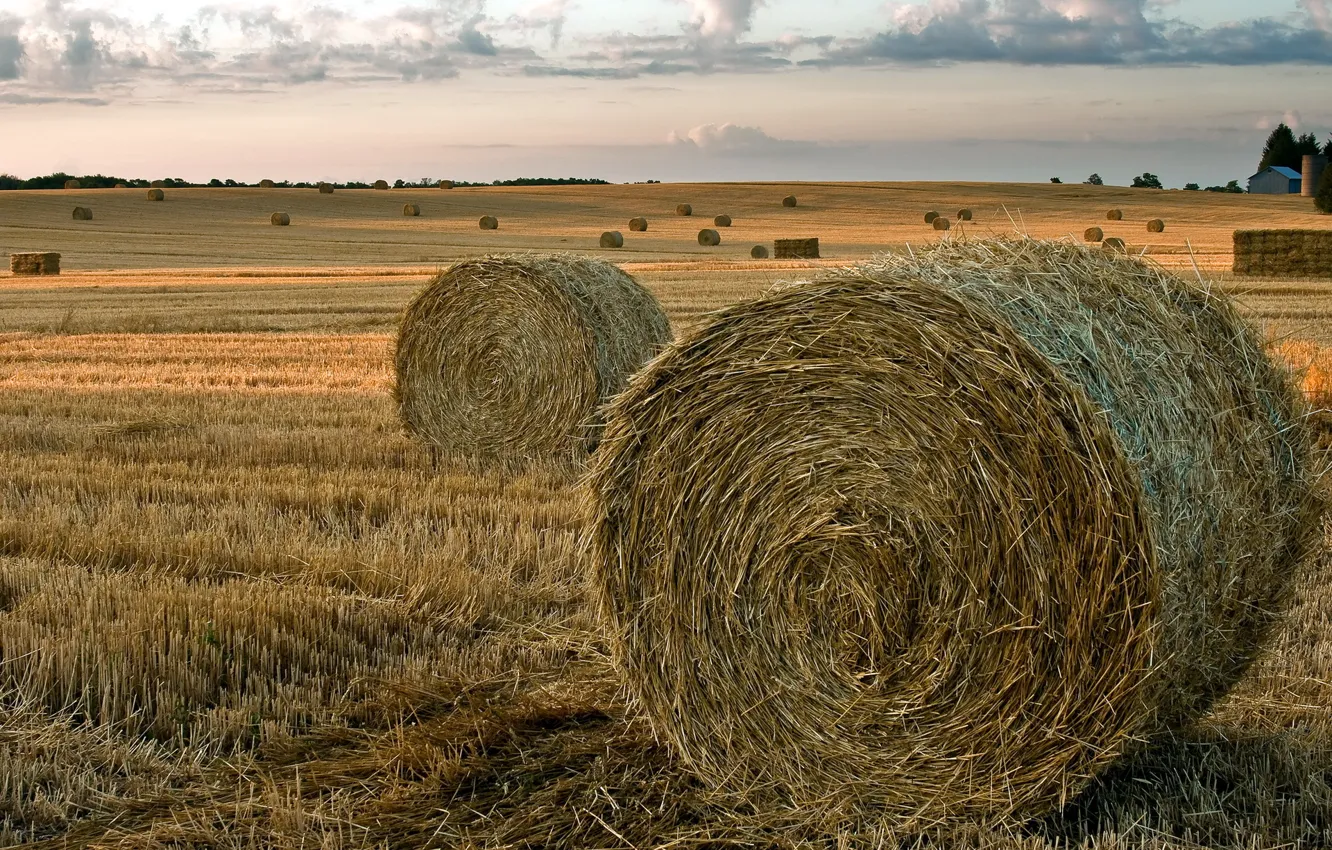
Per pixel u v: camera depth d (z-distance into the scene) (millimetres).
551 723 5477
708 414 4945
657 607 5066
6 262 49250
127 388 15656
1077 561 4168
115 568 7602
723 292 28719
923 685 4473
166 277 40438
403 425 11961
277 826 4520
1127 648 4121
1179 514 4312
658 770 5043
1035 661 4270
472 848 4406
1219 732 5129
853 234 65438
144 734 5383
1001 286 4605
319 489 9469
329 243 59438
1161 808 4492
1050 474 4215
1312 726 5156
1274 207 85938
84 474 10031
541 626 6582
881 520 4543
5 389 15609
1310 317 20641
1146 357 4539
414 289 34062
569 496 9523
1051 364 4219
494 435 11477
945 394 4426
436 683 5828
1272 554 4879
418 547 7957
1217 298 5082
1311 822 4422
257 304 29391
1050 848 4289
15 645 6023
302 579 7281
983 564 4344
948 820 4500
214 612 6473
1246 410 4836
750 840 4535
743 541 4840
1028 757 4332
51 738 5199
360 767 5008
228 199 82625
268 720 5496
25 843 4477
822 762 4691
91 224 67812
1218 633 4652
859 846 4477
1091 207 84250
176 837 4469
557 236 65250
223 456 11141
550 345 11172
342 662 6035
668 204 85875
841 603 4625
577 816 4625
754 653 4824
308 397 14820
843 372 4656
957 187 101188
